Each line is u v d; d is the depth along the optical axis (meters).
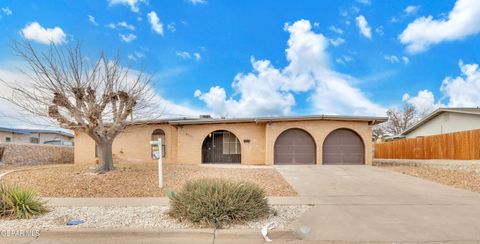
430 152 19.69
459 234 5.72
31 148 21.58
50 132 38.78
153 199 8.70
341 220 6.64
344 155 19.36
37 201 7.02
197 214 6.10
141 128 22.02
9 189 7.02
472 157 15.46
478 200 8.69
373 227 6.16
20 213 6.54
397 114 45.28
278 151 19.42
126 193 9.48
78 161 23.38
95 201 8.43
